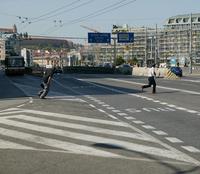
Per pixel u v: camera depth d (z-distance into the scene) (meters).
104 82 49.94
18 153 10.94
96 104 23.98
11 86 42.62
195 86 42.12
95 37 100.69
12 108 22.02
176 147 11.66
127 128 15.12
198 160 10.11
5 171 9.05
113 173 8.84
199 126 15.46
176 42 150.50
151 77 32.91
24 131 14.59
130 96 29.72
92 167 9.37
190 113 19.41
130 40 101.94
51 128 15.19
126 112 20.08
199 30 147.38
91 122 16.67
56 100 26.55
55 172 8.95
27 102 25.16
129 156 10.53
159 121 16.89
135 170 9.08
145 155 10.65
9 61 77.00
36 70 79.25
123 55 164.62
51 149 11.47
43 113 19.64
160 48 154.00
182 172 8.95
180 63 138.25
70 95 30.89
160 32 154.25
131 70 85.25
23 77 69.06
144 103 24.45
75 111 20.44
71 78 62.00
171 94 31.47
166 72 64.81
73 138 13.12
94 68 93.69
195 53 144.88
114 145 11.95
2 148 11.64
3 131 14.63
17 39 119.38
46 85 28.12
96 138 13.09
